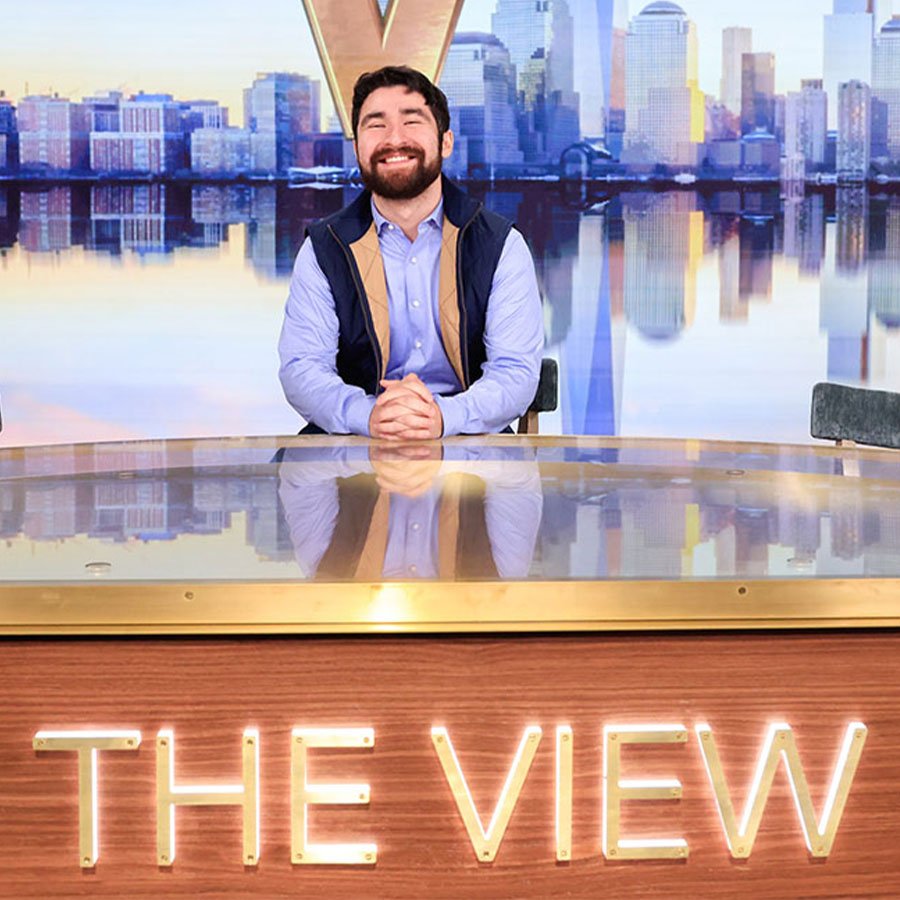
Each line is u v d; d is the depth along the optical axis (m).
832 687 1.16
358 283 2.66
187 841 1.13
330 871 1.15
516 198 4.35
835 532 1.32
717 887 1.17
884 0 4.32
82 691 1.12
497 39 4.26
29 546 1.25
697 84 4.33
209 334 4.36
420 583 1.11
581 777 1.15
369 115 2.64
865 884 1.18
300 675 1.13
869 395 2.38
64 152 4.29
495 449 1.90
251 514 1.40
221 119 4.30
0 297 4.30
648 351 4.44
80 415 4.35
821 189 4.40
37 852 1.13
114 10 4.25
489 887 1.15
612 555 1.22
